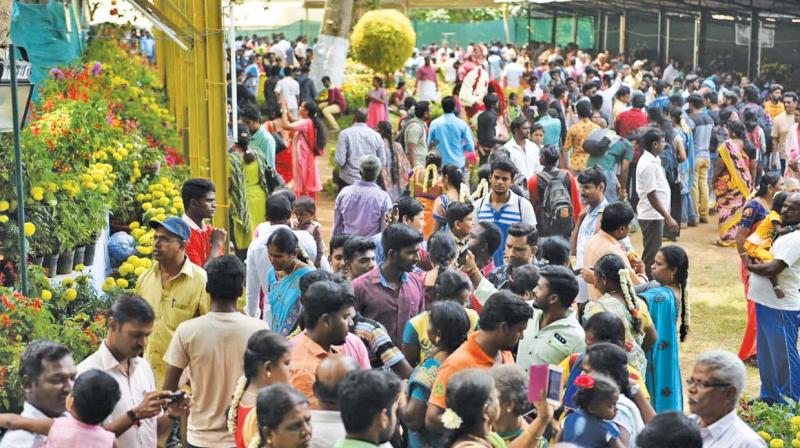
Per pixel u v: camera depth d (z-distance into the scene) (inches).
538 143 616.7
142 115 589.9
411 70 1651.1
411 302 292.0
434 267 303.1
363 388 175.3
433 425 221.6
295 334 267.6
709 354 213.5
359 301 290.4
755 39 1056.2
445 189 422.9
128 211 436.5
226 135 450.9
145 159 472.4
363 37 1213.1
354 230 444.5
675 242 660.7
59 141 379.6
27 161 339.0
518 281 281.4
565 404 230.2
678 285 306.8
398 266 289.7
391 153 621.0
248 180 516.1
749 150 645.3
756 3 1047.0
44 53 618.8
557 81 1048.8
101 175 376.8
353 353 238.5
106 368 218.5
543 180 461.7
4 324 266.1
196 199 325.4
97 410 189.2
